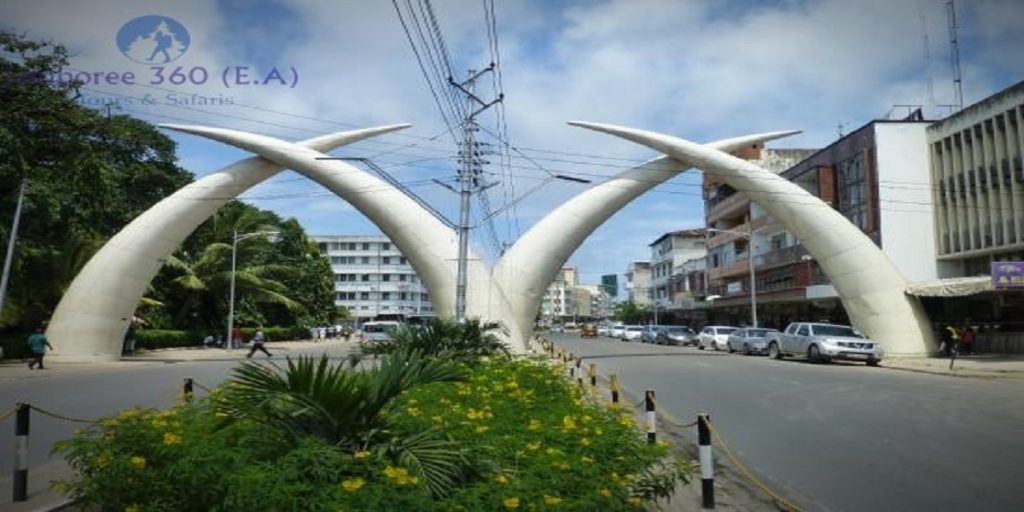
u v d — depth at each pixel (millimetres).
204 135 37219
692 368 25594
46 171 33656
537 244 36375
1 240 30047
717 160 35281
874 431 11391
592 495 4504
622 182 36969
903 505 7066
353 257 119625
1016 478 8125
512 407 7160
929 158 39844
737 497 7621
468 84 29750
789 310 55500
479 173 30969
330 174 36281
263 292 55438
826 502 7262
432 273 35469
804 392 17250
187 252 51656
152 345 44312
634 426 6121
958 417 12898
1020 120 32656
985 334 32938
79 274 34469
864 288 32594
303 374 5281
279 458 4672
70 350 32812
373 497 4031
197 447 4875
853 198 42719
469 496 4348
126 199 42219
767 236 54844
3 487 7973
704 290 72000
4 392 18531
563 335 93750
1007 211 33656
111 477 4832
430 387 7461
